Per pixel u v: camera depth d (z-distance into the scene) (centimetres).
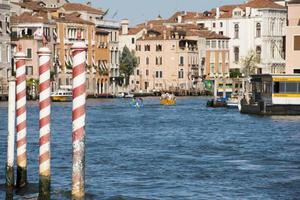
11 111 4466
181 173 5656
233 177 5462
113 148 7481
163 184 5153
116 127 10856
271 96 13425
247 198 4659
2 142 7712
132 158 6581
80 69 3419
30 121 11619
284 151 7181
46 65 3962
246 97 15475
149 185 5112
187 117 13850
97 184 5128
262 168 5934
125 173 5662
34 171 5584
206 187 5047
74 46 3412
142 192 4847
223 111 16588
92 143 8044
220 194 4791
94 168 5906
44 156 3972
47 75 3969
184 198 4653
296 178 5406
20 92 4409
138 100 19525
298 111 13412
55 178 5344
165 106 19800
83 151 3462
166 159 6531
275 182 5234
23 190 4638
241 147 7606
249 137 8912
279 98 13388
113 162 6291
